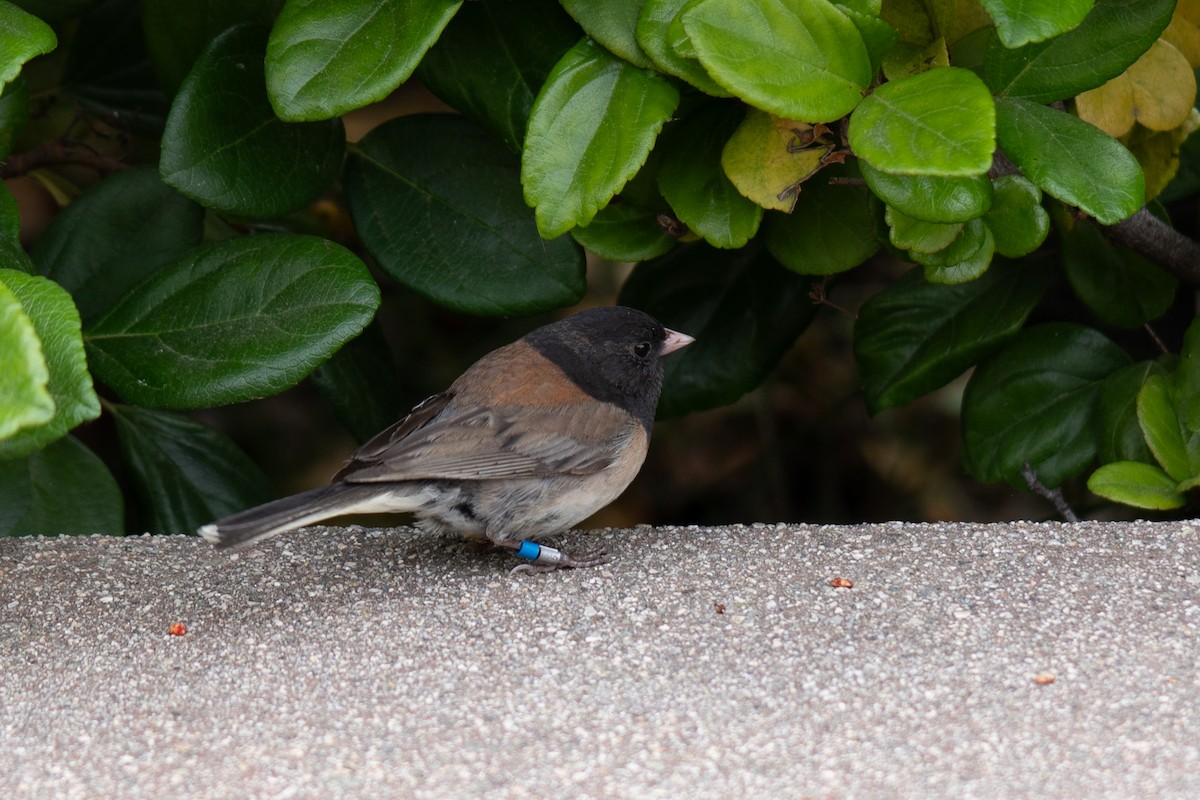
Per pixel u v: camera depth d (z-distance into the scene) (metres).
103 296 8.36
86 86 9.75
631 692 6.02
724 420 12.92
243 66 7.84
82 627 6.92
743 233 7.62
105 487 8.38
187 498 8.66
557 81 7.08
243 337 7.46
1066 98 7.11
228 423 12.62
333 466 12.55
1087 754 5.40
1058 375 8.79
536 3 7.71
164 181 7.57
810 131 7.24
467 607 7.00
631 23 7.04
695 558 7.52
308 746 5.66
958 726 5.64
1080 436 8.67
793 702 5.88
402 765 5.50
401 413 9.68
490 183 8.29
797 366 12.62
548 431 7.71
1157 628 6.39
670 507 12.78
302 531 8.27
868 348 8.92
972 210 6.71
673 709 5.86
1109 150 6.82
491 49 7.82
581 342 8.16
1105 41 6.98
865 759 5.43
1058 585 6.88
